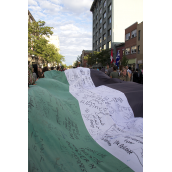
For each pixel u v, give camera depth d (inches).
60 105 88.7
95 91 128.6
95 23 1891.0
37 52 850.1
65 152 55.2
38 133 55.5
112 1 1232.8
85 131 84.4
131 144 65.9
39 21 804.0
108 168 54.3
